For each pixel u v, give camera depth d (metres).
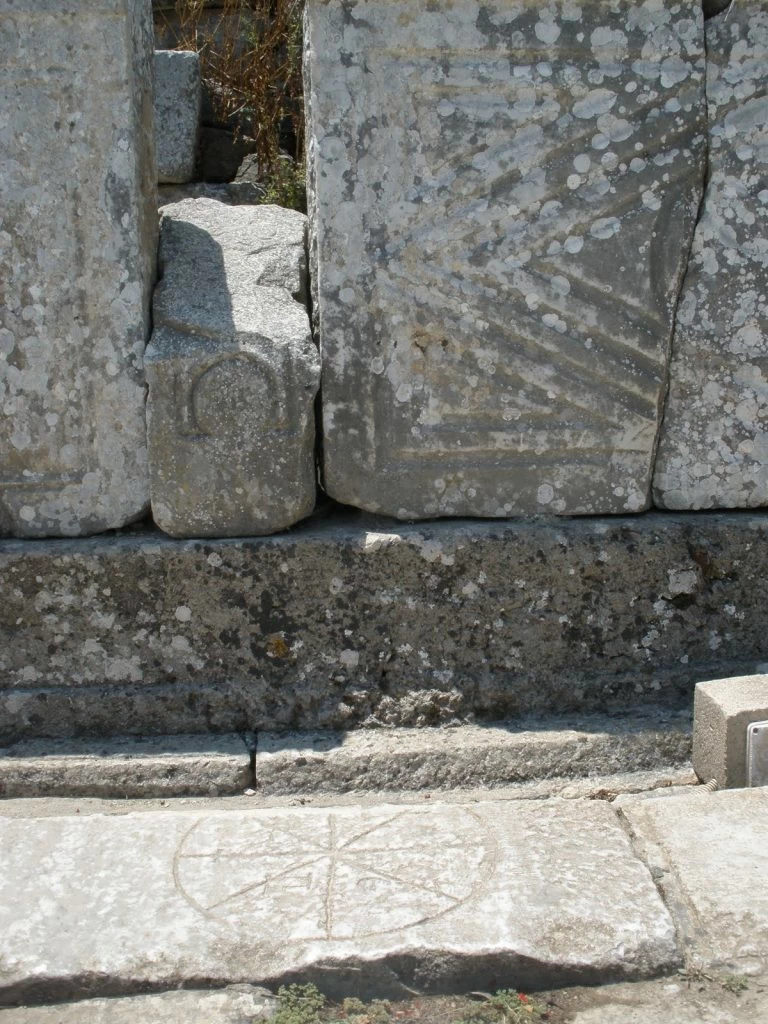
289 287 2.93
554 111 2.68
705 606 2.85
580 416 2.81
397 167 2.68
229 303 2.80
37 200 2.65
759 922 2.05
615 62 2.68
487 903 2.07
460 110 2.67
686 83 2.70
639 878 2.14
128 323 2.71
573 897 2.09
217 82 4.96
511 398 2.79
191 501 2.73
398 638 2.79
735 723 2.48
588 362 2.78
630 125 2.70
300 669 2.78
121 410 2.74
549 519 2.85
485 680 2.80
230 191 4.49
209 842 2.26
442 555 2.76
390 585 2.77
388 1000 1.97
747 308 2.80
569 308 2.76
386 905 2.07
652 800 2.39
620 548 2.80
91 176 2.65
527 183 2.70
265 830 2.29
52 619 2.73
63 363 2.71
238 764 2.63
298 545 2.73
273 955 1.98
